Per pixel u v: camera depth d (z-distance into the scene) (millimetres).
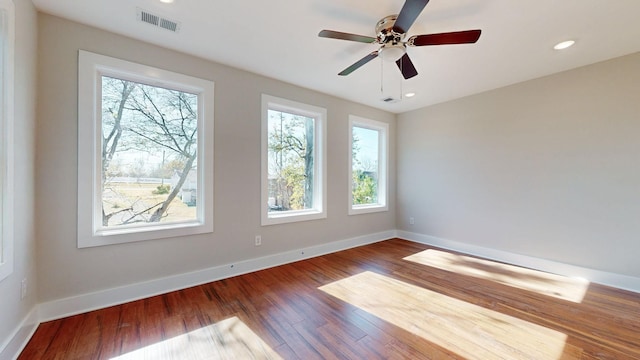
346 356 1639
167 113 2631
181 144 2703
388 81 3342
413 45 2055
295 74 3137
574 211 2969
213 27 2184
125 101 2416
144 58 2398
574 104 2953
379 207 4637
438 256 3734
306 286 2688
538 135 3225
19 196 1687
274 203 3430
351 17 2047
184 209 2719
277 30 2230
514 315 2133
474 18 2043
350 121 4176
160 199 2590
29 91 1827
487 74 3109
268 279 2865
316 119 3840
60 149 2051
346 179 4145
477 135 3807
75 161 2107
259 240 3174
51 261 2016
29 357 1610
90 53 2152
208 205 2766
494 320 2059
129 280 2338
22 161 1729
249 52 2609
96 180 2240
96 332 1866
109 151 2342
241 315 2115
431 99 4082
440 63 2811
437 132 4309
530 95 3283
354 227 4270
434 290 2602
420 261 3510
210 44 2455
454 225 4086
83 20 2086
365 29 2205
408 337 1839
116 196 2373
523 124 3348
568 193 3010
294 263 3420
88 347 1706
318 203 3834
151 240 2447
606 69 2748
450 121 4133
